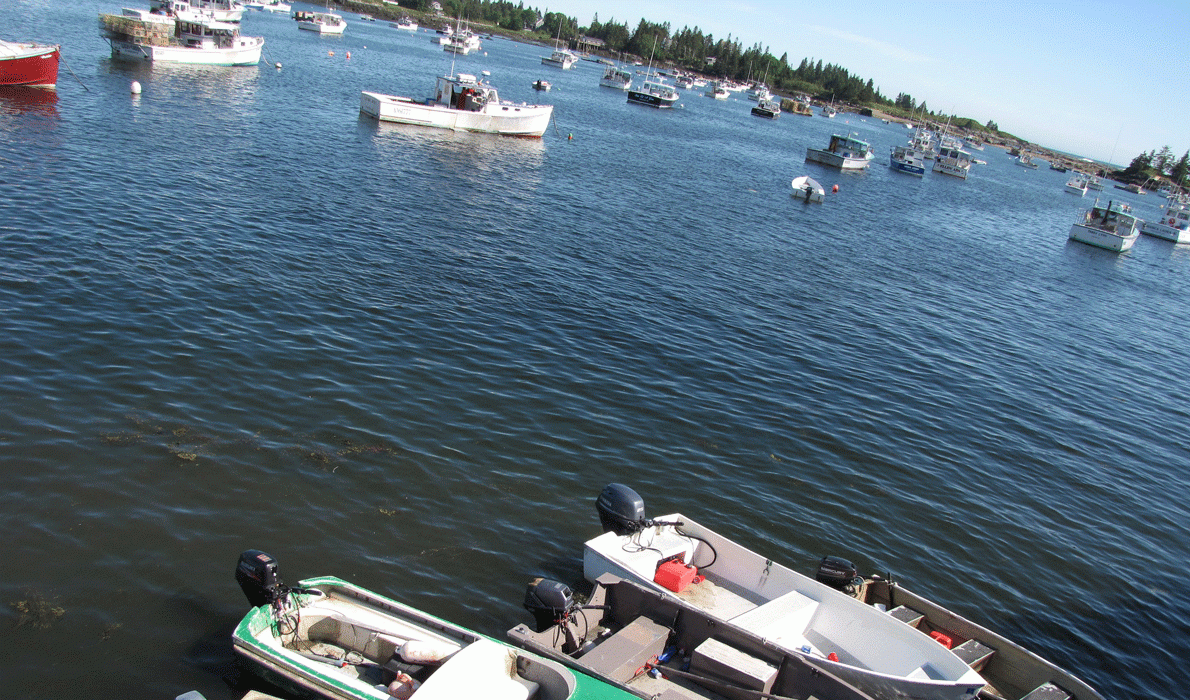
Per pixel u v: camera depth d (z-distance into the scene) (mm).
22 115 43000
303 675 10555
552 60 185125
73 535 13305
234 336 21469
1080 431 26234
